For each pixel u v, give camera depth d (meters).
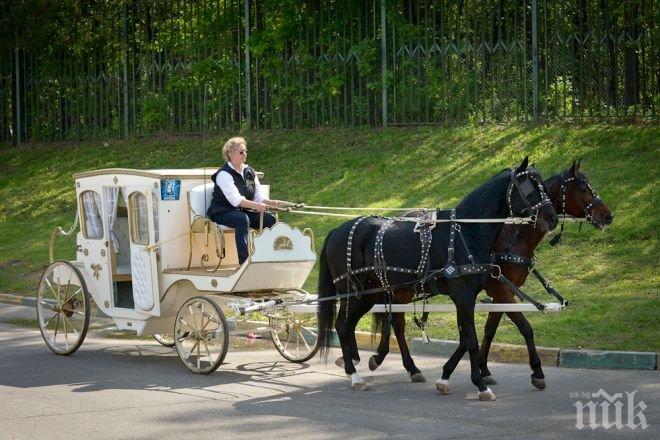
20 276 17.02
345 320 10.30
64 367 11.05
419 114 19.70
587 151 16.77
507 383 9.89
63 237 19.00
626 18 18.20
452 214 9.75
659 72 17.92
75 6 24.56
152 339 13.09
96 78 24.50
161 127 23.30
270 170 19.33
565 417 8.38
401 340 10.26
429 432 7.96
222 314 10.43
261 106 21.89
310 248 10.95
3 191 22.38
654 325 11.14
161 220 11.15
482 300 10.28
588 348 10.65
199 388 9.87
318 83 20.94
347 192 17.52
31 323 14.10
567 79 18.58
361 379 9.81
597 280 13.00
